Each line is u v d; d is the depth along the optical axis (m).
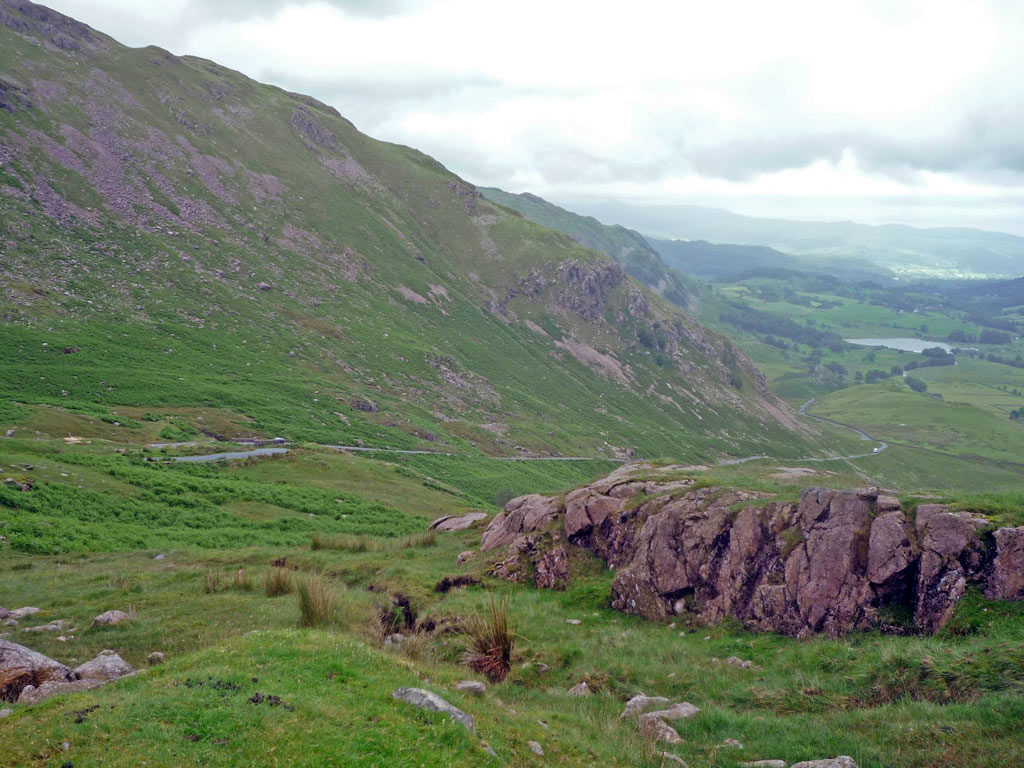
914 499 21.14
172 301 152.62
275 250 198.62
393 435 134.12
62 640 19.33
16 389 97.56
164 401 110.88
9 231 139.88
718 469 34.03
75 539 42.75
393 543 40.16
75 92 194.38
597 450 180.75
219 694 11.34
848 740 12.76
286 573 27.33
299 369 151.88
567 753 12.68
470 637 20.06
